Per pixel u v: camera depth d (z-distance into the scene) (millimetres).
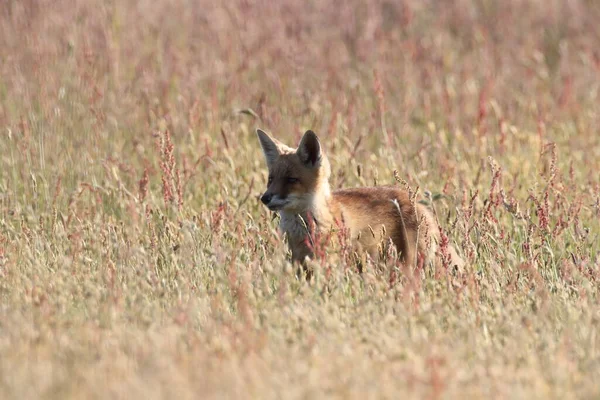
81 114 18047
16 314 10094
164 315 10641
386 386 8305
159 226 14469
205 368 8609
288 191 13633
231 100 20438
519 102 22000
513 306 10961
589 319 10039
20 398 7906
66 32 20734
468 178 16484
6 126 17531
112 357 9047
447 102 20734
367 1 29250
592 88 23312
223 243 12898
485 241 13047
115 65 19984
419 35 28109
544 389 8430
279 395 8000
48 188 16094
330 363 8867
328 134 18219
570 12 29250
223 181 16062
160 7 24672
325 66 23297
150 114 18562
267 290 11195
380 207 13961
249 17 24781
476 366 8992
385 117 20656
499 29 28422
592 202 15172
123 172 16875
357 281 11359
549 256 13383
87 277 11555
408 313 10250
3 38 20516
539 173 16250
